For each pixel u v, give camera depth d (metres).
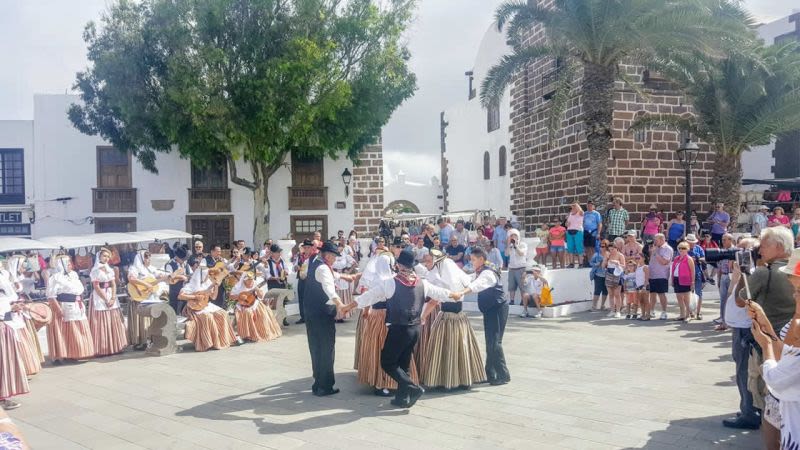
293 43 20.89
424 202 48.47
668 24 14.78
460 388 7.66
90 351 10.12
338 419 6.61
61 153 24.62
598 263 14.63
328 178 25.98
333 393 7.67
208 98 20.91
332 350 7.62
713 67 17.69
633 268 13.41
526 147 26.75
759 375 5.60
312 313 7.53
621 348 10.09
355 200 26.33
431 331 7.64
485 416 6.57
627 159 21.11
